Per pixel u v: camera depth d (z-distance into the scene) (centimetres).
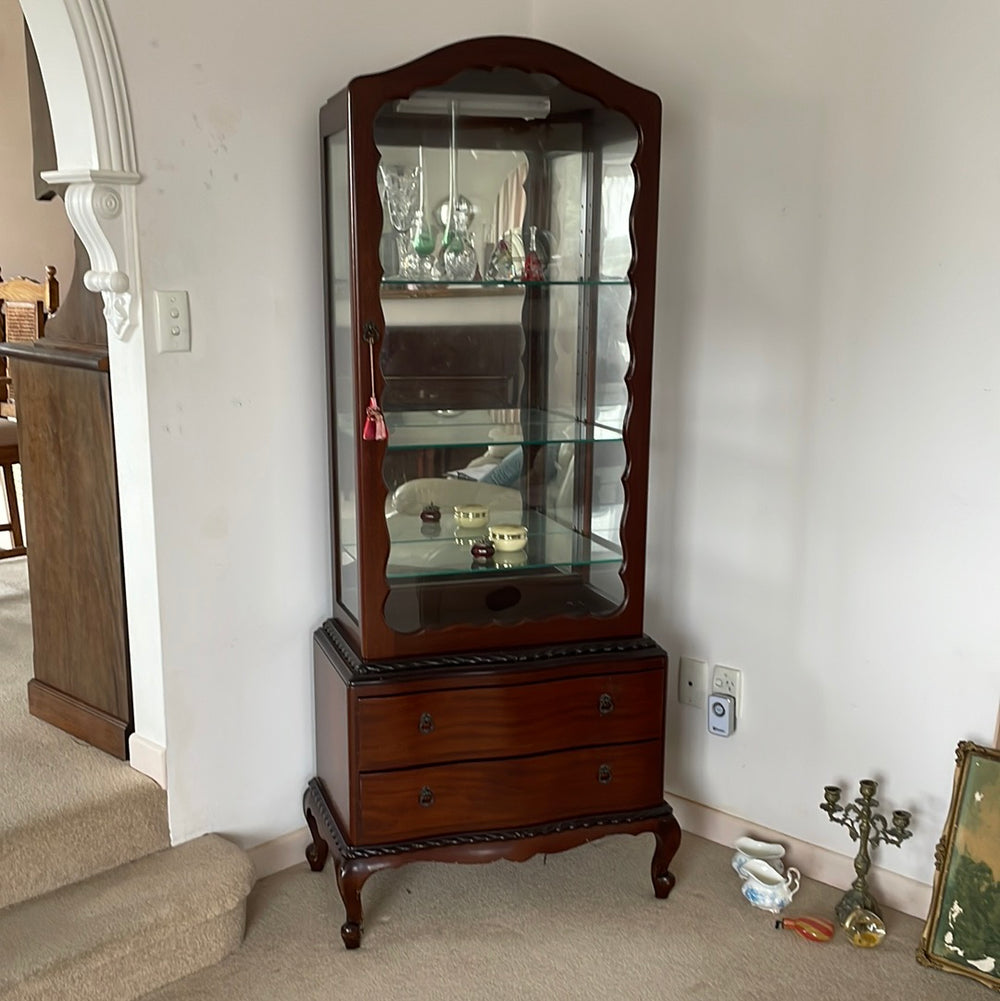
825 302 224
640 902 235
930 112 204
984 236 202
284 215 222
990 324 204
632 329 216
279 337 226
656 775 229
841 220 219
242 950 216
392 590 215
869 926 220
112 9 191
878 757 233
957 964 210
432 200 212
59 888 208
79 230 203
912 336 214
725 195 235
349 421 214
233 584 227
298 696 243
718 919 229
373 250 199
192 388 213
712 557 252
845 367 224
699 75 235
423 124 207
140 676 226
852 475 227
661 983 207
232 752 233
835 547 232
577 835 223
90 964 192
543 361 229
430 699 210
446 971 210
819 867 244
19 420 244
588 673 220
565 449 233
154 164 201
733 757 256
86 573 233
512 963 213
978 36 197
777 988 206
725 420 244
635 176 211
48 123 238
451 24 245
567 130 221
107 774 225
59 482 235
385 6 232
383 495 208
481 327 221
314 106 223
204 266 212
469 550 224
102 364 215
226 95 209
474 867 248
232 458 222
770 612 244
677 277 246
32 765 229
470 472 223
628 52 245
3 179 544
